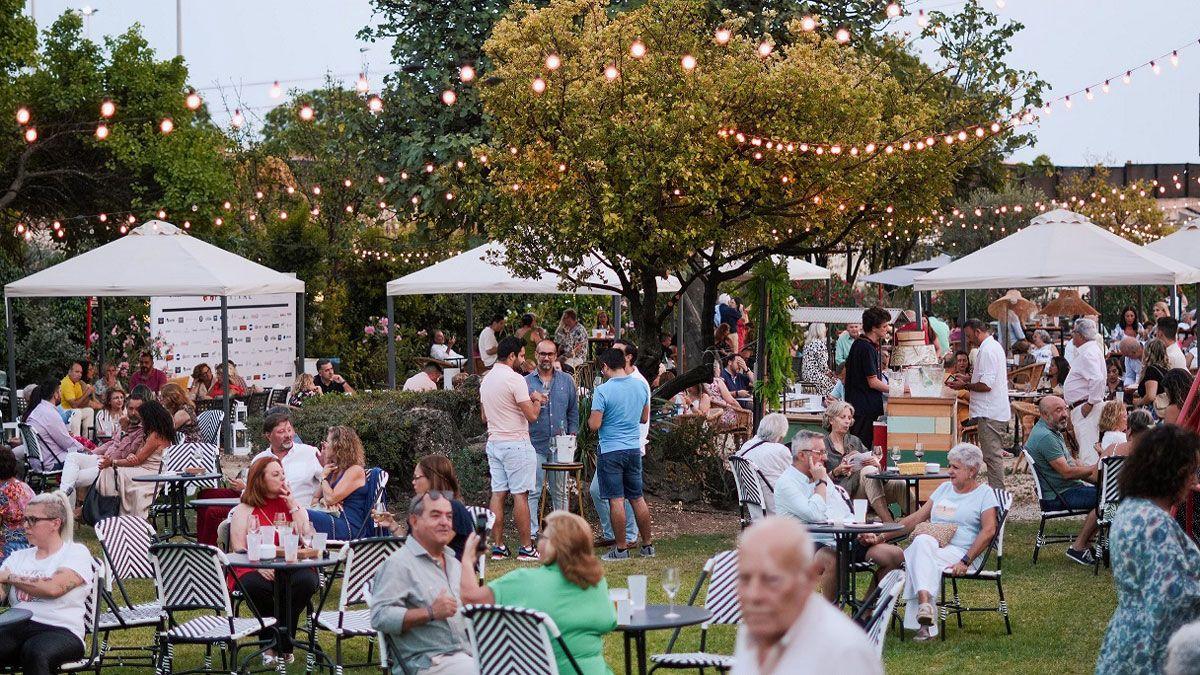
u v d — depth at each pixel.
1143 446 5.62
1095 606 9.51
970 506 8.95
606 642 8.84
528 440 11.87
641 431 12.02
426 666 6.55
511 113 13.73
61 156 27.34
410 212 21.53
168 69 27.55
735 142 13.55
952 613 9.41
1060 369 16.23
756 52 13.91
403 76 20.84
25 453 14.55
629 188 13.26
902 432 12.87
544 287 17.98
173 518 12.75
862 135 14.01
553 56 12.34
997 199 37.44
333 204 30.28
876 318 13.31
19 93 25.70
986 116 16.50
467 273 18.20
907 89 20.44
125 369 20.88
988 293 33.91
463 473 13.86
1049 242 14.94
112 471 12.34
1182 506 7.27
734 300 24.84
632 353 13.60
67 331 24.11
